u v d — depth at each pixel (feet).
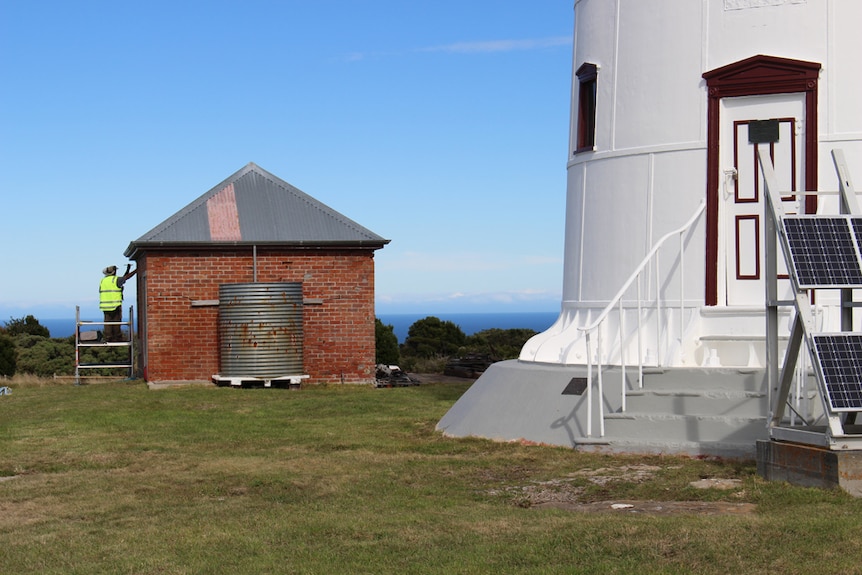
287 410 61.57
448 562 26.50
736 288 46.47
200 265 81.05
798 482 33.65
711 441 39.78
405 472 40.06
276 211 84.38
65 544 30.12
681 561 25.53
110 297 94.48
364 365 83.30
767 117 46.29
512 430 46.06
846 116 45.29
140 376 92.02
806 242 33.45
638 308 43.88
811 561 25.04
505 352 164.45
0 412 63.41
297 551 28.27
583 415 43.96
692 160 47.39
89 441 50.06
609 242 50.01
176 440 50.11
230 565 27.20
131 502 36.06
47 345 172.65
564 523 29.71
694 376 42.98
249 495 36.81
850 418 34.40
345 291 83.30
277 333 77.66
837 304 44.27
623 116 49.80
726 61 46.93
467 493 36.01
